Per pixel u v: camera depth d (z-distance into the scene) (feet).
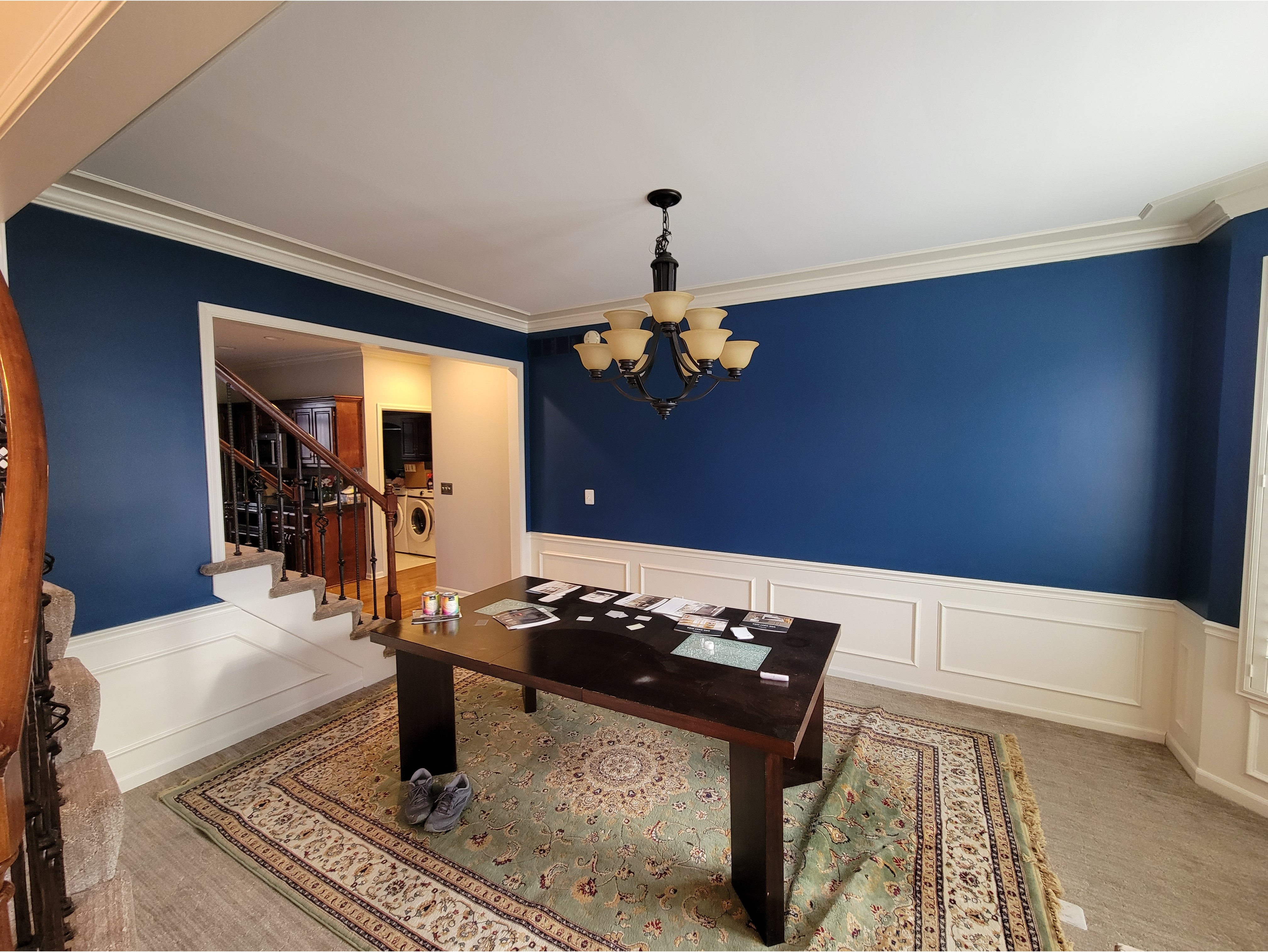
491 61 4.51
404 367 21.18
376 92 4.92
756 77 4.76
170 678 8.10
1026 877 5.90
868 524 10.66
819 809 7.09
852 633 10.96
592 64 4.57
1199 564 7.78
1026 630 9.48
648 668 6.32
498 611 8.34
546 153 6.02
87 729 5.35
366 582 19.13
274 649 9.36
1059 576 9.20
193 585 8.35
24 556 2.64
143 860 6.31
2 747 2.39
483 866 6.19
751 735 4.96
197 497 8.34
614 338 6.08
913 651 10.41
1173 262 8.14
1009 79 4.77
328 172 6.40
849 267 9.89
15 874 3.46
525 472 14.80
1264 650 6.87
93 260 7.20
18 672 2.53
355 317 10.46
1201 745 7.60
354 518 15.58
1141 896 5.73
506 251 9.05
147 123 5.38
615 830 6.75
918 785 7.52
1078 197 7.13
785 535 11.50
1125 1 3.86
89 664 7.32
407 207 7.32
